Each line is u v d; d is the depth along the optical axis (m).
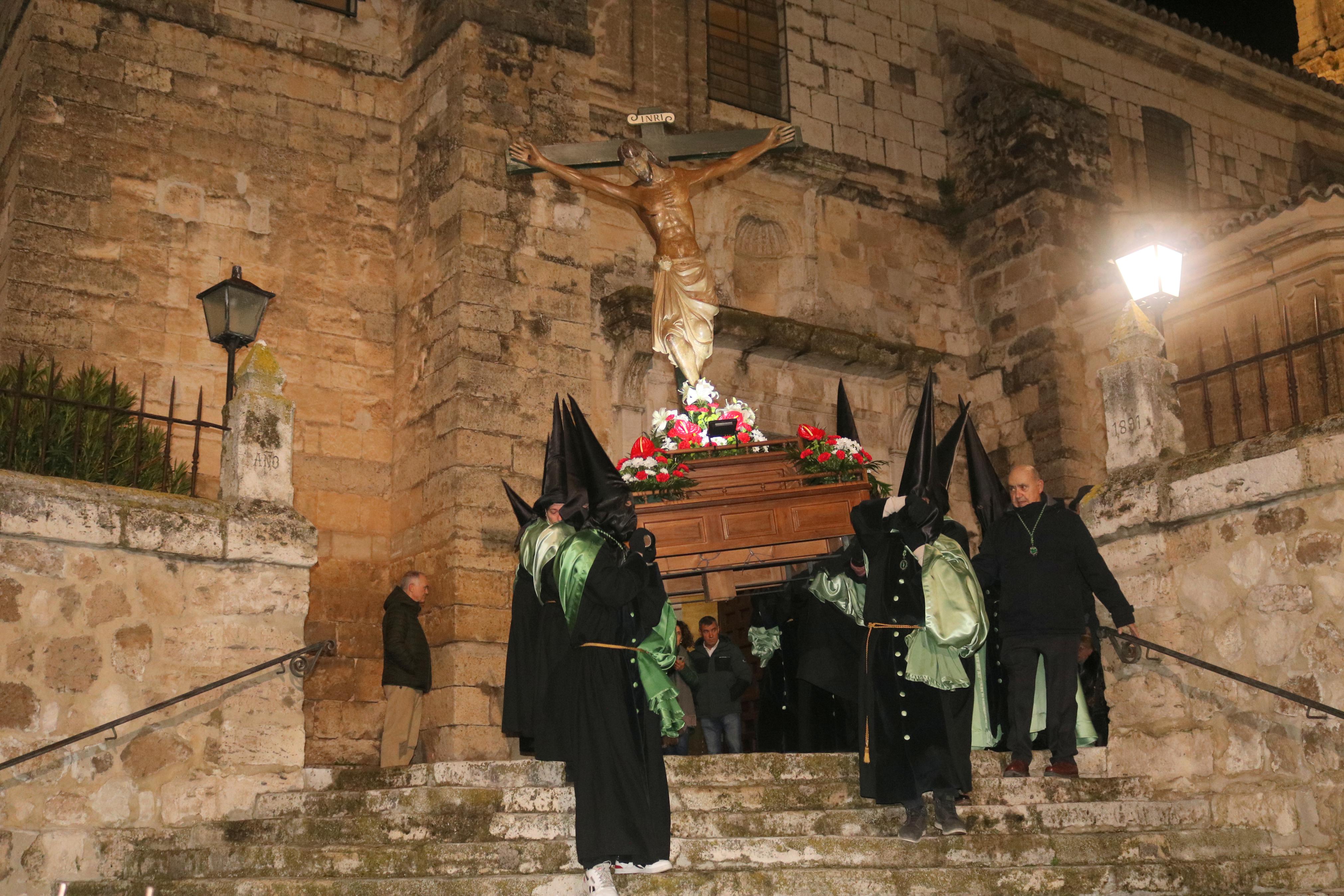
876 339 15.91
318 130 14.27
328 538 13.45
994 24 18.59
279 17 14.30
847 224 16.75
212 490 12.80
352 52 14.63
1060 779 7.37
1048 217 16.66
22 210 12.48
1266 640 7.22
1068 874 6.32
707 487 8.83
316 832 7.14
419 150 14.40
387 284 14.34
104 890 6.81
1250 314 14.25
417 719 10.45
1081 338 16.47
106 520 7.46
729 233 15.77
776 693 9.24
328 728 12.98
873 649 6.73
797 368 15.71
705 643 10.88
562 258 14.05
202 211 13.41
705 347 12.16
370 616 13.47
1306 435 7.09
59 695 7.22
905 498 6.89
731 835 6.84
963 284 17.52
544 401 13.56
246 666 7.86
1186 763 7.51
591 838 5.86
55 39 12.96
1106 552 8.02
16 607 7.17
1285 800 6.99
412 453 13.62
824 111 16.84
